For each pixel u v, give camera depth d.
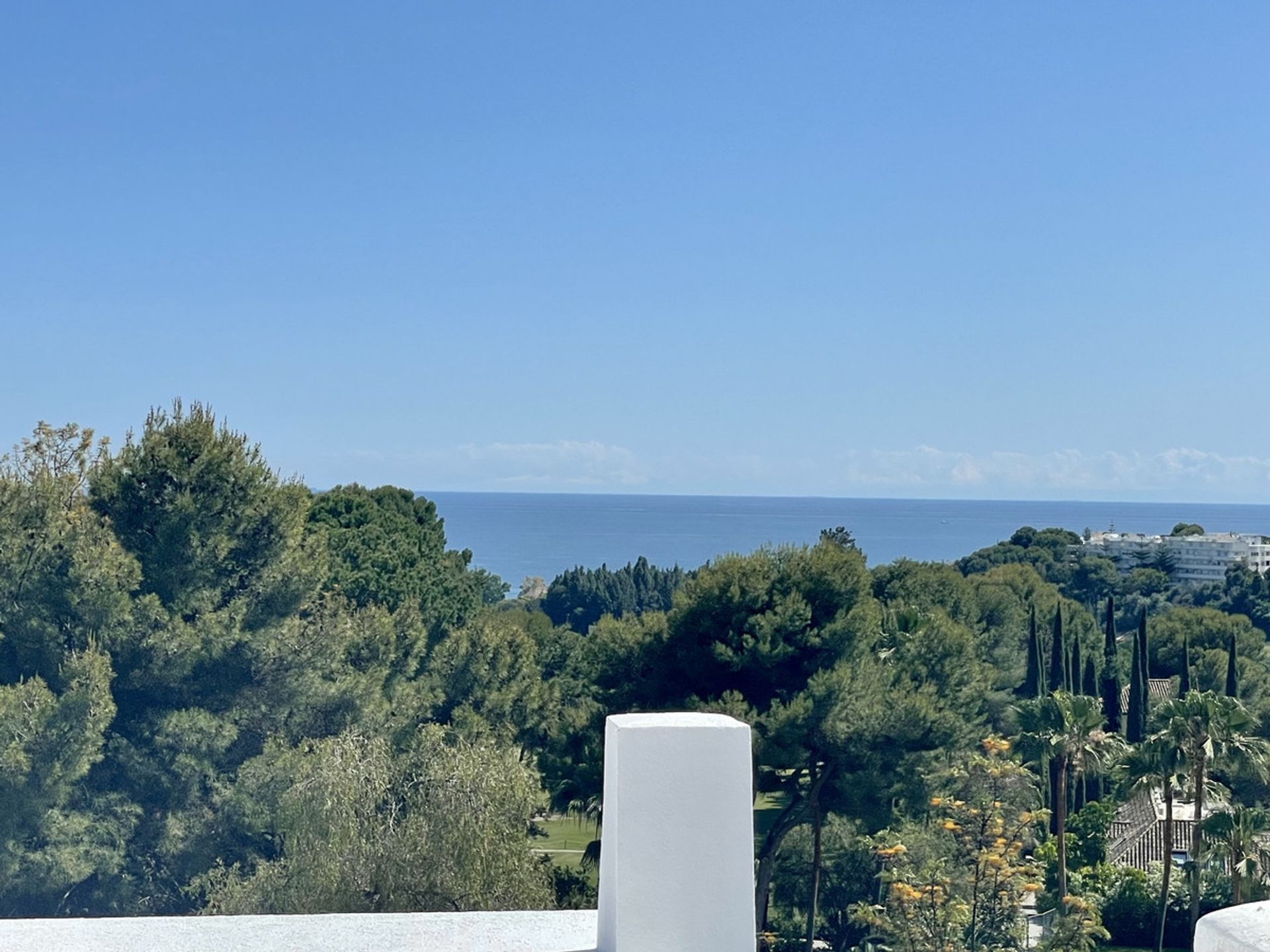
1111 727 55.75
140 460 24.67
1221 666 60.53
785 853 29.06
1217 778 37.97
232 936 3.51
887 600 46.16
